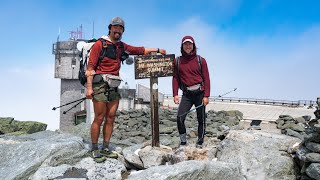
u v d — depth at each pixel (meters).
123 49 6.32
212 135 12.03
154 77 6.83
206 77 6.72
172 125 14.46
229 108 30.16
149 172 5.49
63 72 34.19
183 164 5.59
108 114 6.38
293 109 28.56
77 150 6.55
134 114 16.08
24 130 20.12
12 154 6.73
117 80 6.14
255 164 6.08
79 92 34.03
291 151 6.28
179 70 6.82
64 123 33.66
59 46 34.94
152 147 6.93
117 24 6.04
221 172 5.70
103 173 6.01
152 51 6.89
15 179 5.80
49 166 6.09
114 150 7.22
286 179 5.84
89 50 6.12
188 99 6.89
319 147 5.54
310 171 5.50
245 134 6.74
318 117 6.19
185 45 6.56
